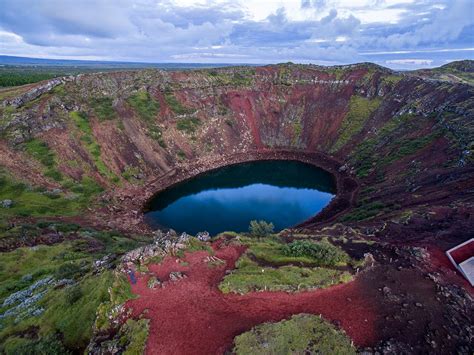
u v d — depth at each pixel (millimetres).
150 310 25344
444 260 32500
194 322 24047
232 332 22984
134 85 105688
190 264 31484
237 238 37125
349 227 44719
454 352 21703
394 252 33906
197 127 104875
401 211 48094
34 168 72812
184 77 117000
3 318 30766
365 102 111750
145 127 95938
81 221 62719
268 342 21703
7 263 43750
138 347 22109
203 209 72812
